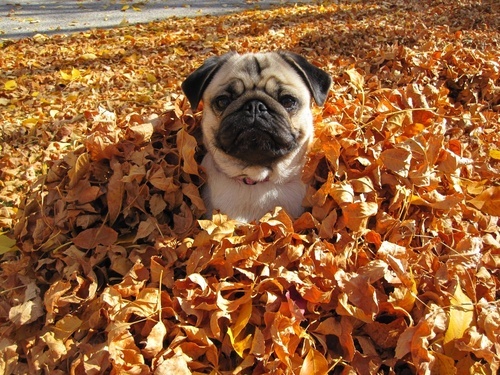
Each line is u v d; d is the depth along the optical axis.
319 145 0.64
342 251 0.54
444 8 1.91
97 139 0.64
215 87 0.64
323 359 0.47
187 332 0.49
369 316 0.49
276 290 0.52
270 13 2.05
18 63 1.46
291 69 0.65
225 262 0.54
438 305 0.50
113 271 0.60
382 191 0.61
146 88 1.25
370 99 0.81
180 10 2.22
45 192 0.67
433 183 0.60
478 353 0.46
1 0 2.49
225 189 0.63
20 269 0.61
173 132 0.71
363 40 1.46
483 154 0.75
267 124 0.58
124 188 0.63
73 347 0.52
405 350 0.47
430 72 0.99
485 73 0.97
